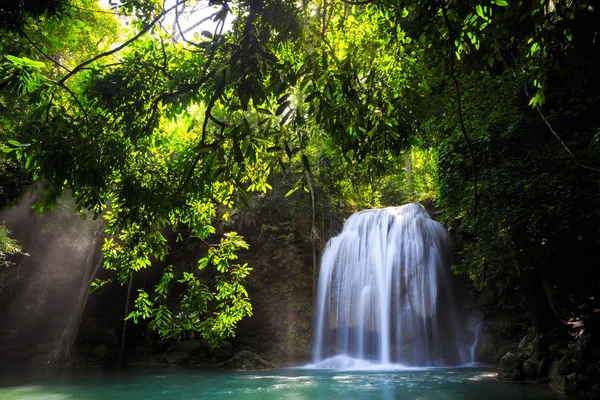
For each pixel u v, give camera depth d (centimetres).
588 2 391
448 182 1363
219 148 356
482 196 1220
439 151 1384
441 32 376
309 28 329
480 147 1249
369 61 385
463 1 363
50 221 2452
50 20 441
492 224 1212
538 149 1165
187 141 507
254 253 2788
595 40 405
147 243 584
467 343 2331
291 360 2638
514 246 1206
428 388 1420
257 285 2747
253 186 480
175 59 465
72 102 441
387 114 433
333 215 2941
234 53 312
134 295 2795
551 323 1440
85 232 2547
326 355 2558
